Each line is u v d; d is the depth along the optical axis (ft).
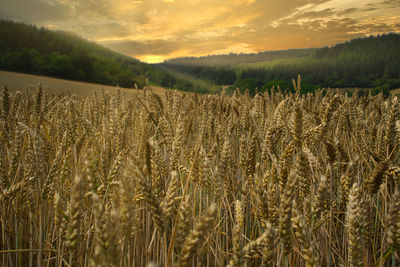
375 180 5.62
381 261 4.97
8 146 9.55
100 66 379.76
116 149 8.18
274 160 6.32
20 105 14.20
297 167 6.10
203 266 8.39
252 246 4.41
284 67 624.18
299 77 10.41
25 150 8.87
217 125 11.75
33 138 6.90
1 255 8.13
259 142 8.80
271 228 4.46
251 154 7.30
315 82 557.74
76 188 4.26
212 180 6.55
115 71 381.60
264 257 4.41
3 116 10.68
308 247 3.84
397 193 4.53
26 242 8.77
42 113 12.27
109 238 3.58
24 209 8.55
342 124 10.77
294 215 3.98
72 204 4.27
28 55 364.99
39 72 355.36
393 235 4.57
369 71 549.54
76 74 356.59
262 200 5.65
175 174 4.75
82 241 6.92
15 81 154.10
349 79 545.03
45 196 6.58
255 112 12.84
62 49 434.30
